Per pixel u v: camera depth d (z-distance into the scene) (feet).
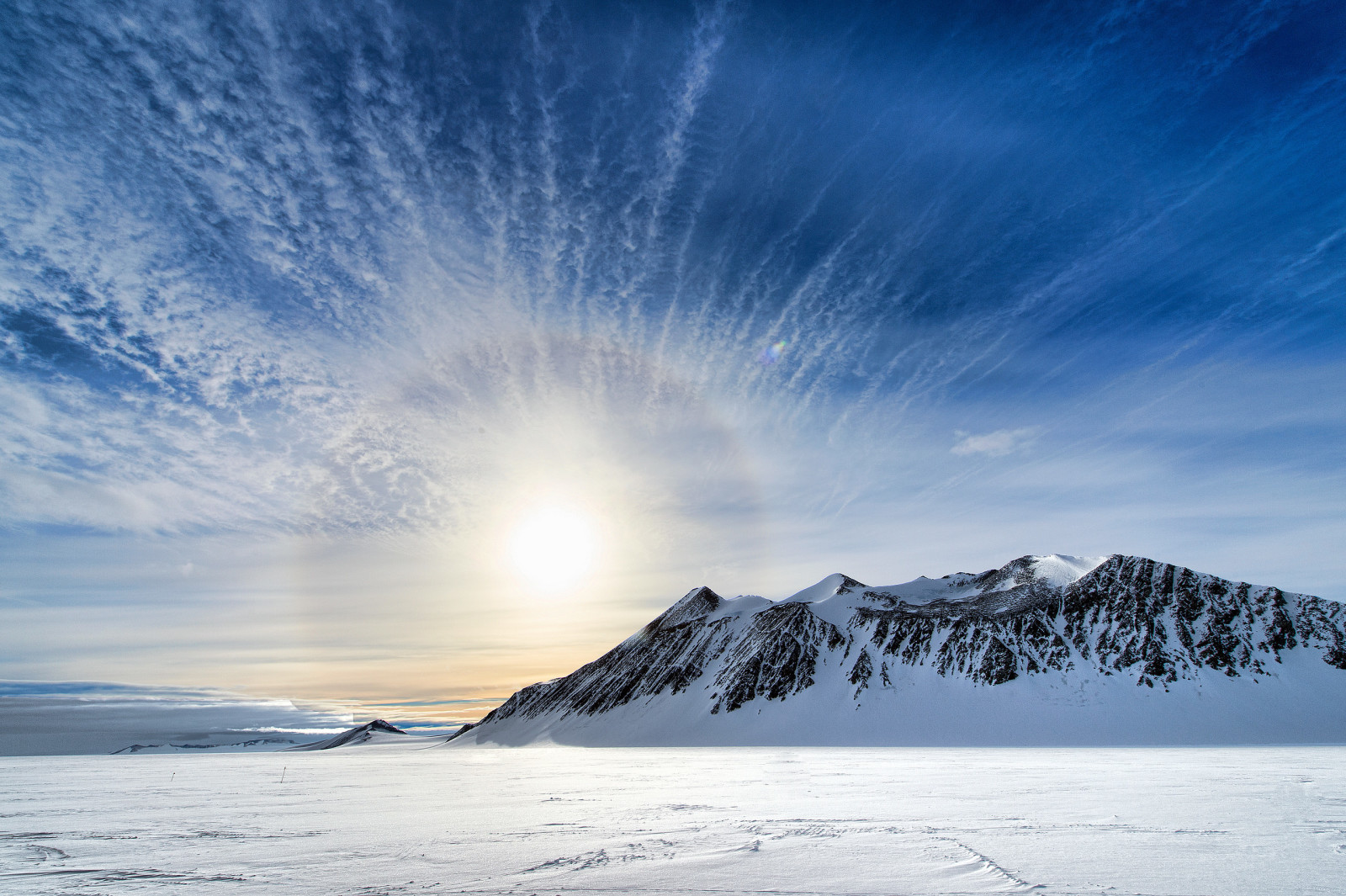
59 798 146.51
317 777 211.20
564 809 115.96
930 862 67.77
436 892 59.36
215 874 67.41
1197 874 61.36
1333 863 65.31
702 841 81.66
